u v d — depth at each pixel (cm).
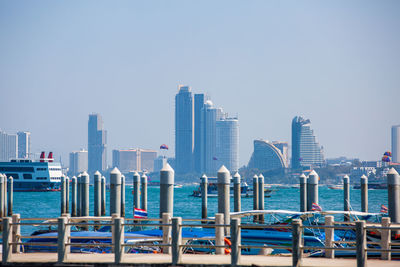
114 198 8838
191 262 4200
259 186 12269
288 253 7081
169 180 6562
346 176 12300
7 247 4306
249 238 7269
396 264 4219
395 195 7869
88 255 4650
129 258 4438
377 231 6700
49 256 4638
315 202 10356
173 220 4103
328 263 4216
